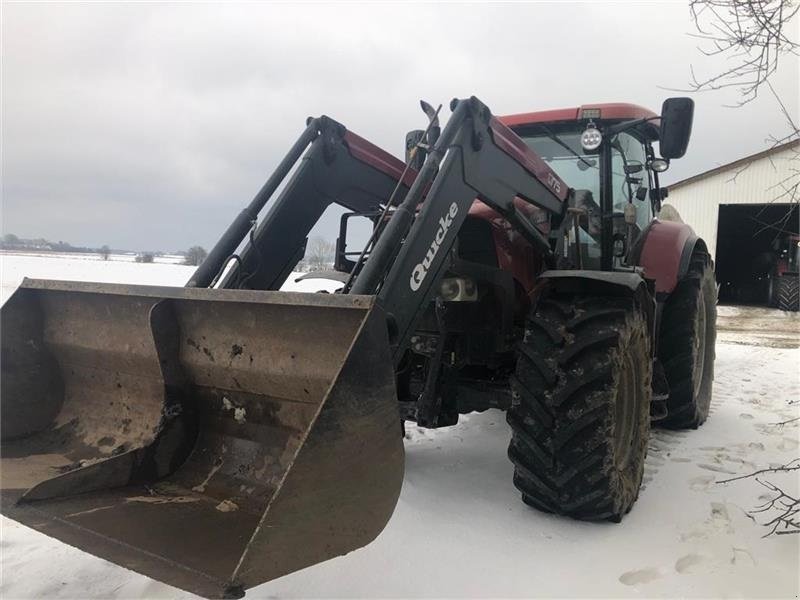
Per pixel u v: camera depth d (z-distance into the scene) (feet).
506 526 9.00
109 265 95.04
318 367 6.50
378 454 5.80
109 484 7.07
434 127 9.14
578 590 7.36
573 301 9.37
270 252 10.14
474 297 9.86
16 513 6.35
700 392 15.67
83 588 7.24
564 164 12.95
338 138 11.00
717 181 56.03
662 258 13.82
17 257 122.52
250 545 4.86
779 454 12.66
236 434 7.57
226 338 7.32
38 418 8.71
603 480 8.63
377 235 8.87
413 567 7.82
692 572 7.84
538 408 8.89
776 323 45.75
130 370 8.29
